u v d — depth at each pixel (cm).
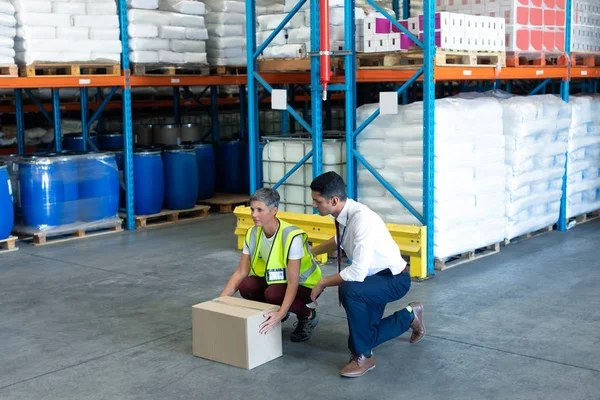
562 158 855
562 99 880
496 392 425
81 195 903
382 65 757
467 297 616
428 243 681
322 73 716
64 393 440
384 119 710
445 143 678
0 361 495
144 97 1374
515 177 772
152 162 972
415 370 461
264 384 445
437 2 871
